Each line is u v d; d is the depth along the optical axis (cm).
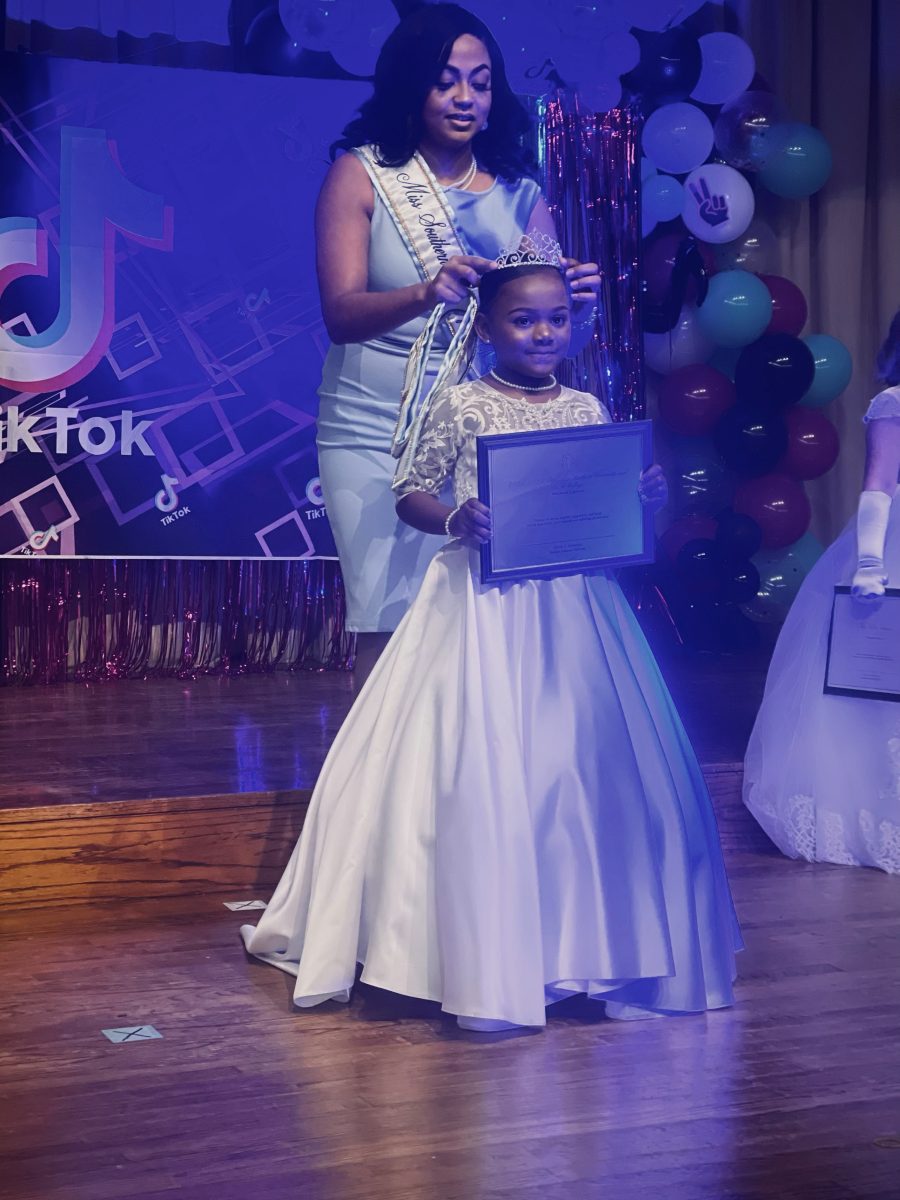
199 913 328
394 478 283
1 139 554
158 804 336
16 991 274
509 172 324
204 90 573
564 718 264
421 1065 240
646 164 620
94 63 562
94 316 566
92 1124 215
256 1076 234
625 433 271
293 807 349
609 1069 238
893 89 702
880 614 360
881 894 346
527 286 274
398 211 312
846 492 717
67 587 593
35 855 327
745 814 394
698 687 545
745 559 624
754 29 691
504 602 271
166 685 580
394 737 271
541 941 253
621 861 258
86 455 569
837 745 371
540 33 525
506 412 278
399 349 318
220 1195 192
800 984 282
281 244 584
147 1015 262
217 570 614
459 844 252
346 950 263
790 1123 217
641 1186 196
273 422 587
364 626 321
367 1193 193
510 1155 205
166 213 572
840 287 704
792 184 654
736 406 637
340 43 505
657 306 624
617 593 288
